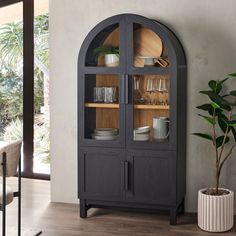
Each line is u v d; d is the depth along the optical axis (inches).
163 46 172.1
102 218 179.6
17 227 168.9
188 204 186.5
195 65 182.2
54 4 193.9
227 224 167.3
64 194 198.1
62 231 166.1
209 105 171.2
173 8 182.9
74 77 193.6
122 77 174.2
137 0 185.6
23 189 216.5
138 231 166.7
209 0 179.5
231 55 179.0
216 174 171.3
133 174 175.2
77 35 192.5
